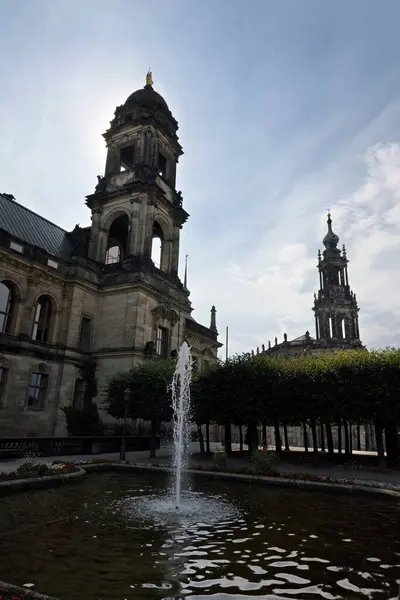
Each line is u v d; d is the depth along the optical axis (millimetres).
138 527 12312
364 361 30500
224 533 11922
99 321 49094
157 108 58594
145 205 52156
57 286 46156
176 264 57250
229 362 35031
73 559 9367
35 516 13219
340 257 103375
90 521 12836
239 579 8461
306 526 12906
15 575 8352
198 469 24797
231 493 19062
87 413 44062
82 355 46750
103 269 51312
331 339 93438
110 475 23703
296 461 34062
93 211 54625
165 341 51875
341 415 30250
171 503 16094
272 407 31594
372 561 9672
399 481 23547
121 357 45969
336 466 31156
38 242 49062
